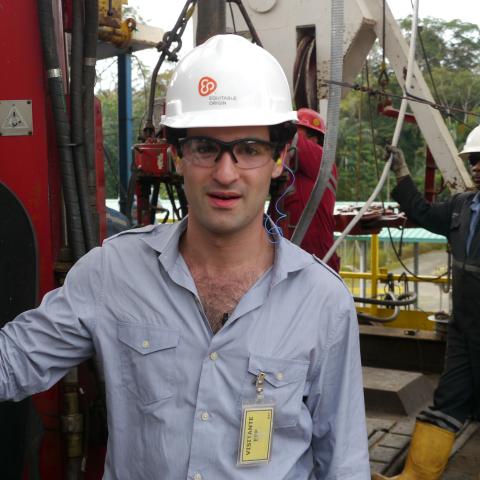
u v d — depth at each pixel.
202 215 1.66
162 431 1.65
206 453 1.63
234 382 1.65
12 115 2.62
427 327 6.18
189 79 1.75
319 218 4.42
